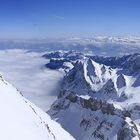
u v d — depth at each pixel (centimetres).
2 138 5653
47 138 7600
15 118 7194
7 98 8606
